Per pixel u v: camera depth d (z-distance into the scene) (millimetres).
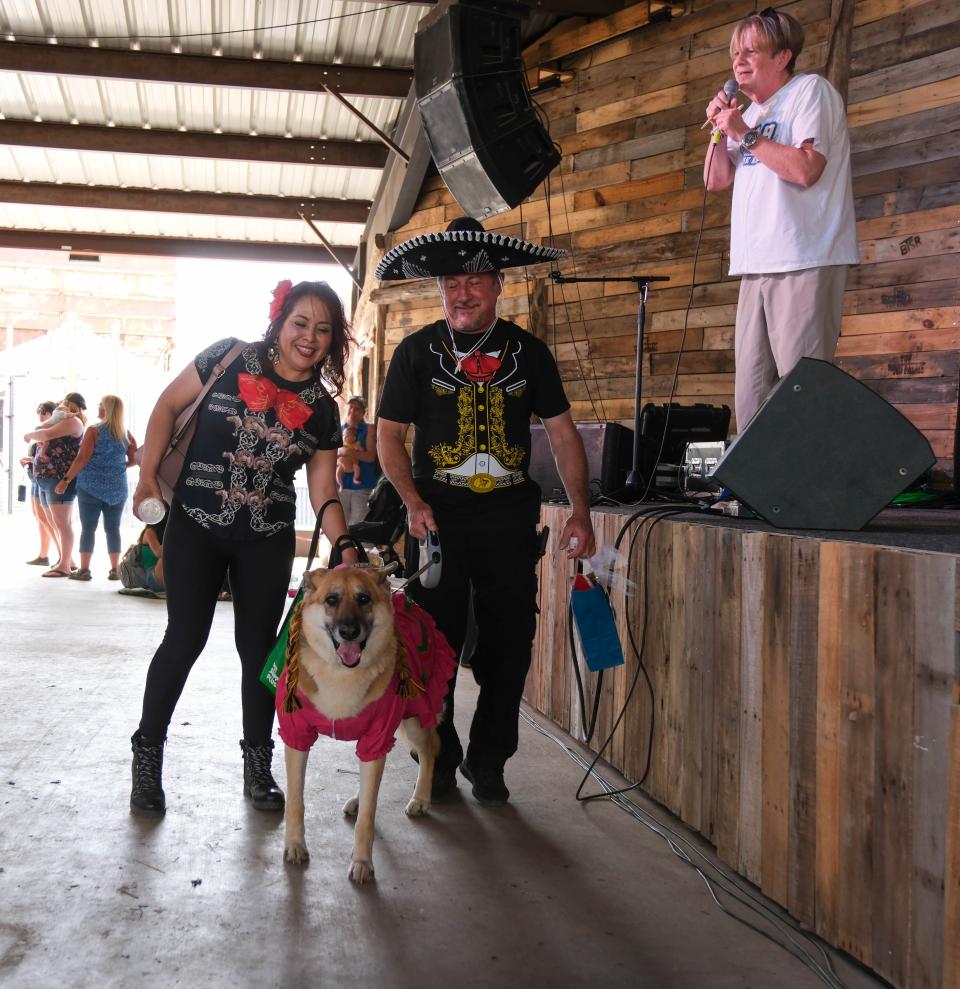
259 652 2979
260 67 8125
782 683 2334
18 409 20891
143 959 2023
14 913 2191
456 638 3076
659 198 6641
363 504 8281
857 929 2045
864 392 2535
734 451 2555
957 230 5000
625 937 2219
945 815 1771
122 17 7773
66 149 9469
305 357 2902
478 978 2018
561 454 3105
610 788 3270
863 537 2332
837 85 5477
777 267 3252
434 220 8875
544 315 7270
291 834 2562
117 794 3002
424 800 2955
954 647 1759
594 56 7012
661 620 3051
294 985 1956
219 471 2893
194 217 11898
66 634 5570
